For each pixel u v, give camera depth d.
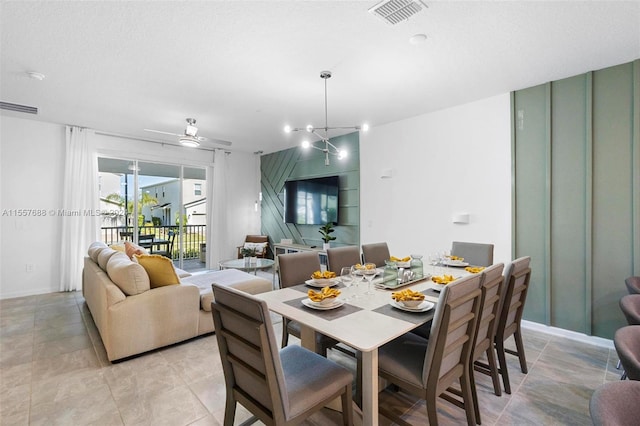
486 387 2.24
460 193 3.95
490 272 1.77
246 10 2.07
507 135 3.55
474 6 2.02
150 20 2.18
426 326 2.32
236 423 1.85
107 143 5.27
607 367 2.52
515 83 3.28
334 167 5.62
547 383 2.28
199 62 2.79
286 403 1.31
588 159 3.02
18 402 2.04
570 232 3.15
